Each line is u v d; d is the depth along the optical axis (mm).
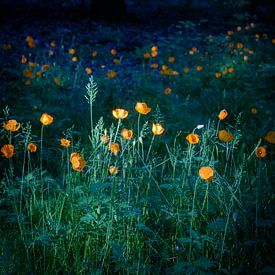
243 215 2432
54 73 6332
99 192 2584
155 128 2703
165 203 2834
